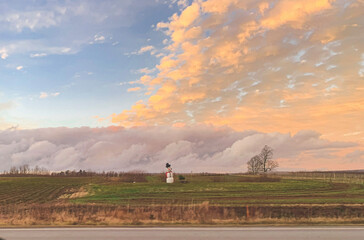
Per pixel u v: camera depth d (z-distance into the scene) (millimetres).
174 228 16422
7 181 108375
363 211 25469
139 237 13883
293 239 13062
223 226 16953
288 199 38781
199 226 17062
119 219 20266
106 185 77000
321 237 13422
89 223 18812
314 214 24844
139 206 27875
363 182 79688
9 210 26500
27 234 15016
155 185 72312
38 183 95875
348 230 15141
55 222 19312
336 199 37750
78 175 171625
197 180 92938
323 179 94750
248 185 69250
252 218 20406
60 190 67188
